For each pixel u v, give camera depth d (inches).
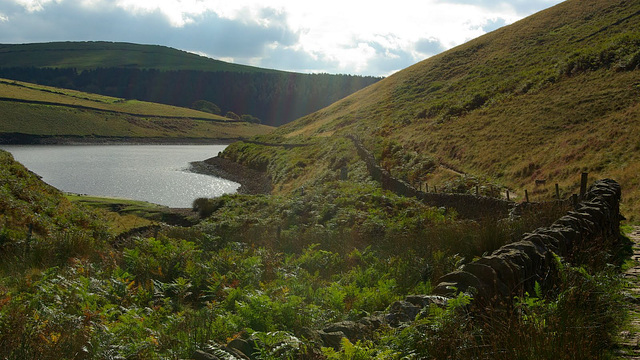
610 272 254.1
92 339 179.0
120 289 289.6
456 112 2132.1
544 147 1376.7
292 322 206.5
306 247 533.6
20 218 658.2
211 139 7327.8
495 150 1497.3
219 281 312.8
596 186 503.5
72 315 223.1
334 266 408.8
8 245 466.3
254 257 375.2
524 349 147.1
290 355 147.3
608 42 2042.3
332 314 237.6
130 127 6924.2
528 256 208.1
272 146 3139.8
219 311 236.4
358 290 275.9
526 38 2928.2
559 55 2326.5
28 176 1034.1
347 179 1541.6
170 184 2434.8
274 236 619.2
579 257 262.8
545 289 210.4
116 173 2834.6
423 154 1701.5
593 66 1887.3
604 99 1544.0
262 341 154.6
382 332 164.9
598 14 2763.3
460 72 2955.2
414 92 2997.0
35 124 6058.1
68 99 7706.7
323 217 831.1
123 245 605.0
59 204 932.6
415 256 344.8
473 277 186.4
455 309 164.1
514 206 622.8
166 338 193.8
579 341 156.6
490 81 2439.7
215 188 2335.1
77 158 3846.0
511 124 1675.7
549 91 1863.9
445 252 340.5
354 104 3545.8
